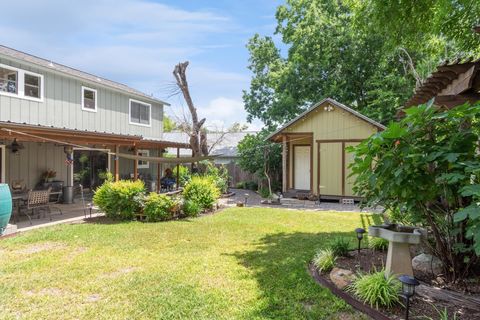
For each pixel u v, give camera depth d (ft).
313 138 42.78
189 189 31.89
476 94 13.12
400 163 10.39
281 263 15.62
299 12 61.62
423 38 22.45
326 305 10.98
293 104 58.70
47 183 37.22
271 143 52.80
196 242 19.98
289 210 34.60
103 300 11.58
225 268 14.92
